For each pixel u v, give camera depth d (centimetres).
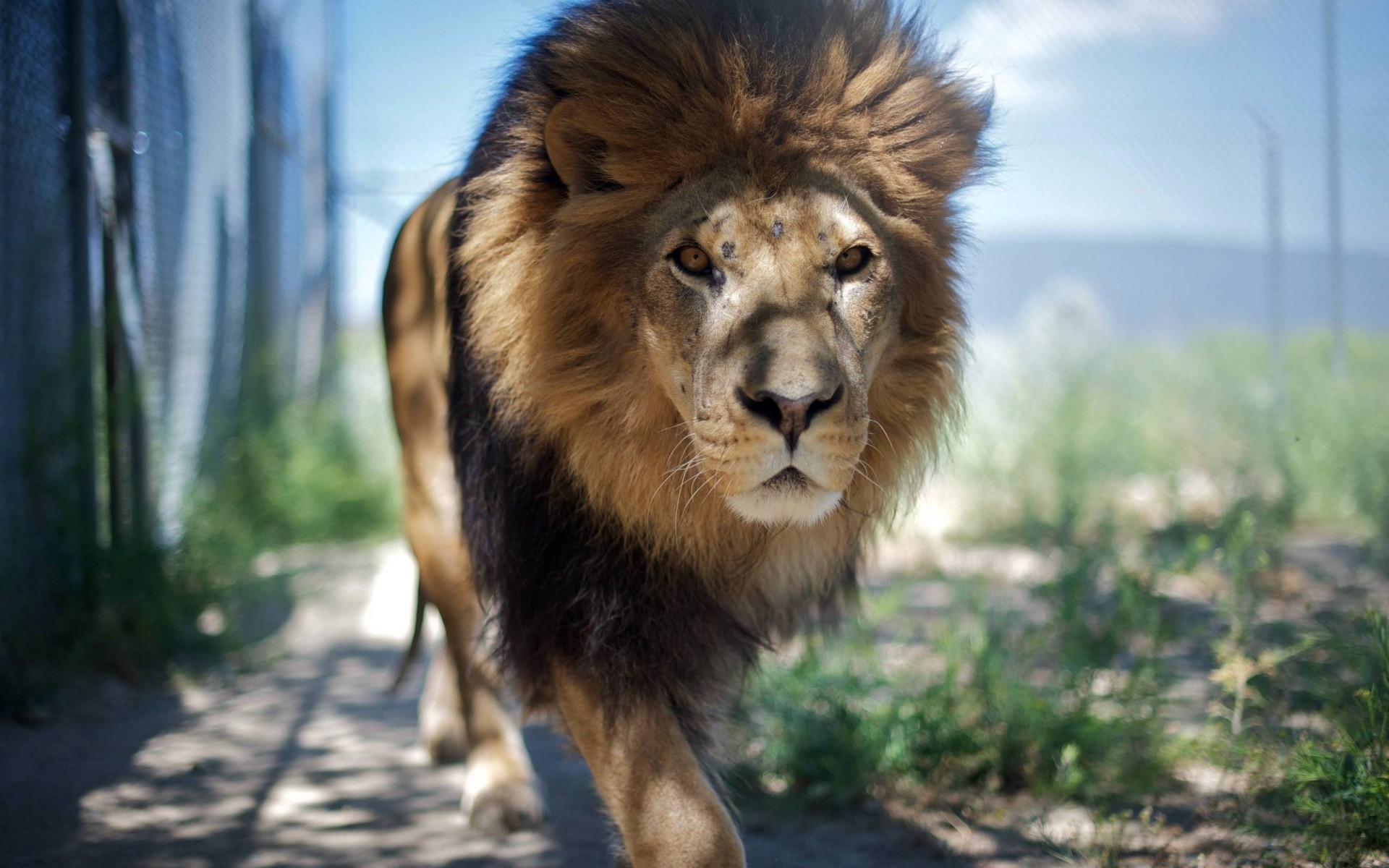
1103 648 433
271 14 968
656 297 266
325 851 343
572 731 284
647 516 281
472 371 310
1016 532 837
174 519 672
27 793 380
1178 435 1012
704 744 297
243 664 555
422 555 398
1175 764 383
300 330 1098
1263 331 1348
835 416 247
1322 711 371
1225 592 591
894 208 283
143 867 326
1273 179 1059
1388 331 1465
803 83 269
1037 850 331
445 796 393
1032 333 1123
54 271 516
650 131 267
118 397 569
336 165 1214
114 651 518
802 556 307
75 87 531
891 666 470
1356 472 852
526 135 287
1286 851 299
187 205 729
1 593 460
